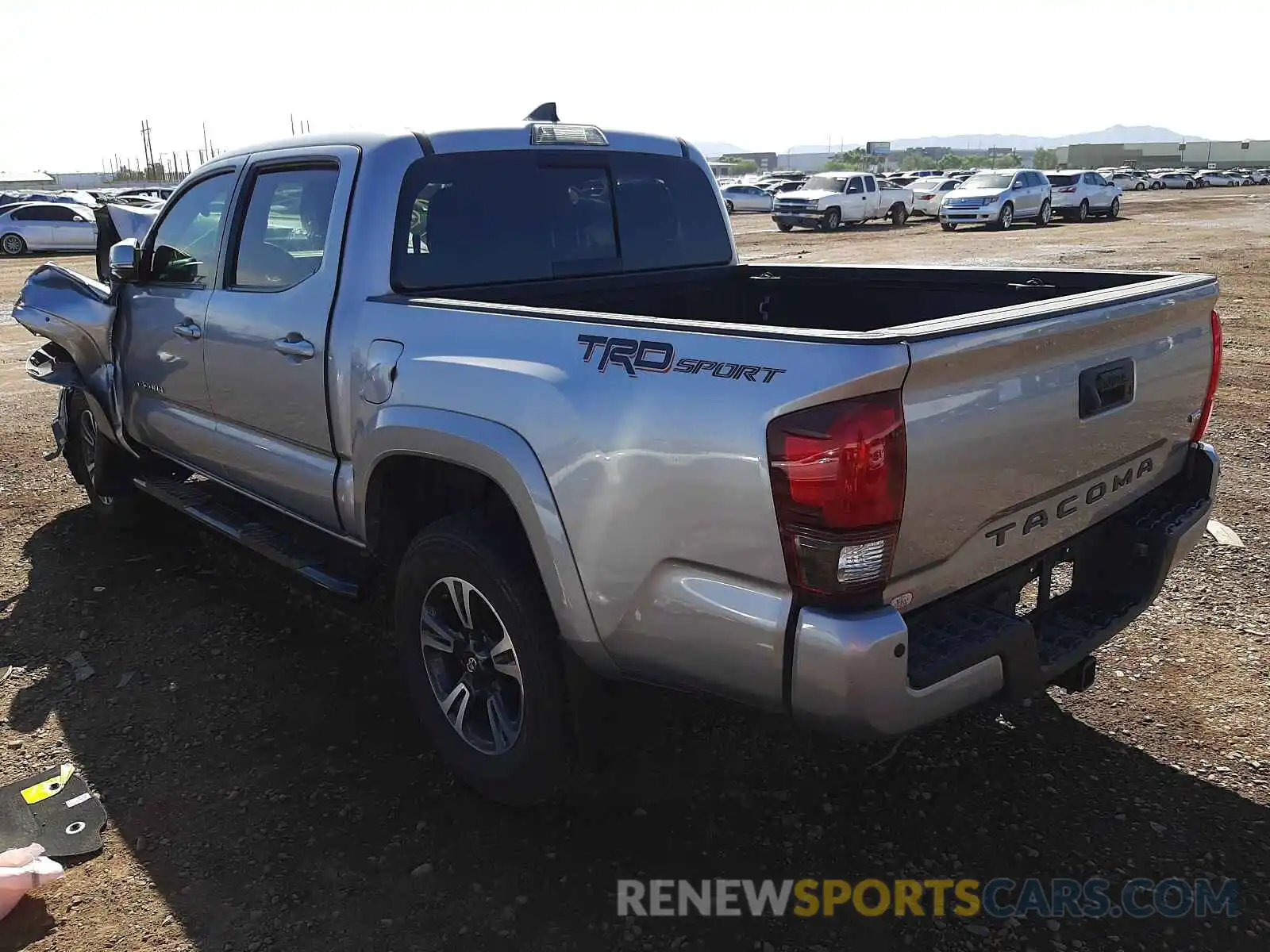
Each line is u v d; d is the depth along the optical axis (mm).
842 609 2242
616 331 2586
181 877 2844
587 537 2602
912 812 3068
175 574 4969
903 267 4059
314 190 3637
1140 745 3369
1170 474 3248
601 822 3064
